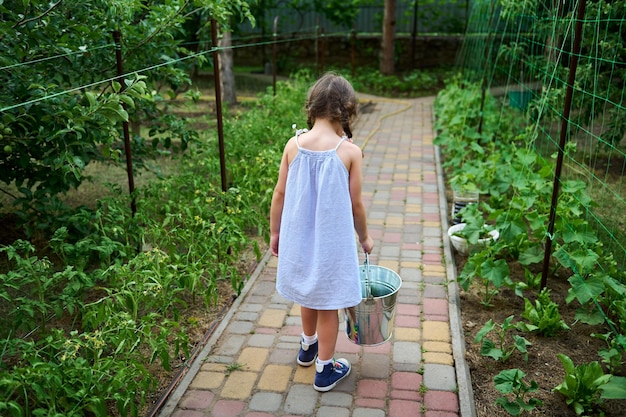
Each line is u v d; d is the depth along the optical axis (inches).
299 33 570.3
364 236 99.7
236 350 114.2
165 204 158.4
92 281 116.3
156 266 116.0
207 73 516.7
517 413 90.7
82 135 134.3
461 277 131.3
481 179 186.1
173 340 116.9
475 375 106.2
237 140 219.9
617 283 119.2
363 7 589.3
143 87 108.3
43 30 133.6
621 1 175.0
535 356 111.5
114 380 88.8
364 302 100.6
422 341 115.8
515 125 271.7
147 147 184.5
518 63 294.2
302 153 93.4
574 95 208.5
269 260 154.9
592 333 118.8
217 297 133.4
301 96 322.7
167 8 147.8
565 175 210.7
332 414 95.5
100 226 140.1
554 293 135.9
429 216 185.9
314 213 93.8
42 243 162.9
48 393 86.5
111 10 129.3
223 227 135.9
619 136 210.2
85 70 154.0
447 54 559.8
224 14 156.3
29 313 100.5
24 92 131.0
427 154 263.0
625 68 202.7
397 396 99.7
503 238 139.6
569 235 129.8
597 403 97.0
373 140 293.6
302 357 107.7
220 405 98.2
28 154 142.9
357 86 472.1
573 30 145.3
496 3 247.4
